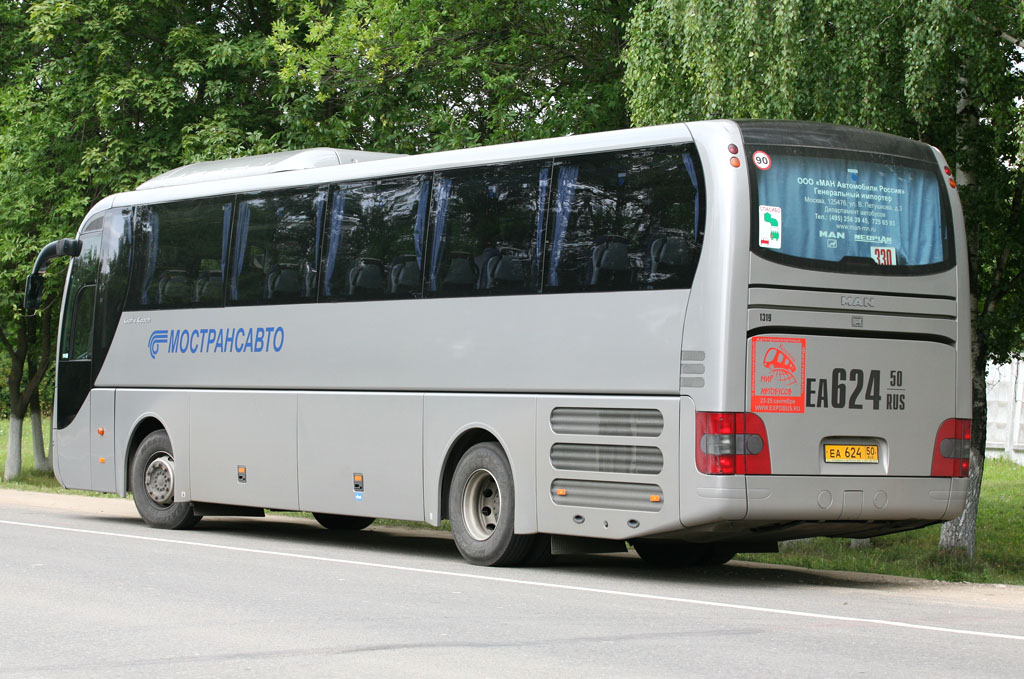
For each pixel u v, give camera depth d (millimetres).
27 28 29625
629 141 12758
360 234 15367
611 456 12555
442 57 23547
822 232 12242
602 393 12672
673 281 12188
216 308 17172
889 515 12438
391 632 8992
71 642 8523
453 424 14055
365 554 14875
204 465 17234
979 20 15219
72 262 19594
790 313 11992
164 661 7875
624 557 15969
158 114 27047
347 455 15289
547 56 23781
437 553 15594
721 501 11680
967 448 12977
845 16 15250
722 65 15641
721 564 15211
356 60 23266
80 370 19172
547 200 13383
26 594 10727
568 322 13016
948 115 17094
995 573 16734
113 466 18609
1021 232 17578
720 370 11742
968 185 17266
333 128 24141
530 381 13297
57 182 28344
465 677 7441
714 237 11906
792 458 11953
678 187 12289
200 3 28312
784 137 12258
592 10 22891
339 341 15430
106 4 26719
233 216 17078
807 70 15727
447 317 14211
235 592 10977
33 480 30953
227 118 25594
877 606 10930
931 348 12766
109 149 26922
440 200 14461
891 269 12531
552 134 22172
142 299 18344
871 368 12391
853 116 15570
